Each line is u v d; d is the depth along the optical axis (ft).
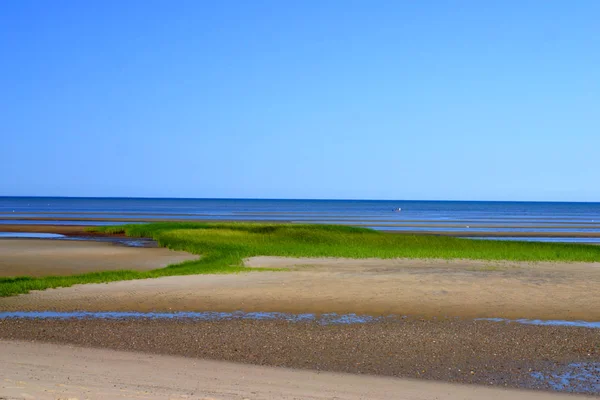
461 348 47.14
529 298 69.97
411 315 60.80
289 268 96.78
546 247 136.26
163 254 127.95
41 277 87.45
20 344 46.50
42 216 391.24
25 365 37.93
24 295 69.82
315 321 57.47
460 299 69.10
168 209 641.81
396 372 40.19
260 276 86.22
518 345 48.21
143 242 167.02
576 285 79.41
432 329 54.13
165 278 84.02
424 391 34.86
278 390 33.63
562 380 38.78
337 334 51.75
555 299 69.51
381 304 66.08
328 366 41.55
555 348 47.32
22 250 136.36
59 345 46.55
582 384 37.88
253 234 167.32
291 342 48.67
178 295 70.44
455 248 137.28
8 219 338.34
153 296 69.72
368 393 33.78
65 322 55.83
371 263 105.19
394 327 54.95
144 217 400.47
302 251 123.75
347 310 62.95
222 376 37.11
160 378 35.63
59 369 37.06
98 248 143.95
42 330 52.21
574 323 57.57
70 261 113.70
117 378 35.04
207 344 47.73
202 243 143.43
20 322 55.52
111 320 57.06
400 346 47.65
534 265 104.83
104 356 42.65
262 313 61.21
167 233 174.91
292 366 41.37
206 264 100.17
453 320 58.44
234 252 120.06
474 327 55.16
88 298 68.23
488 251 128.88
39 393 29.43
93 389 31.22
